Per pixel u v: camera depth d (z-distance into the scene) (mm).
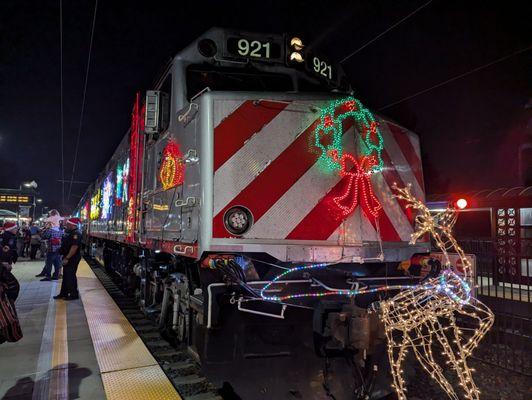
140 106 6551
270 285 3385
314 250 3605
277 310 3541
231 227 3391
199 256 3357
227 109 3557
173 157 4355
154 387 3637
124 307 7699
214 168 3426
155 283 5832
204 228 3326
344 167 3898
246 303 3465
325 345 3459
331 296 3561
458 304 3393
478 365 5195
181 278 4473
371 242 3934
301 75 4852
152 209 5258
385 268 4109
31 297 8141
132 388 3605
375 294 3787
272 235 3521
